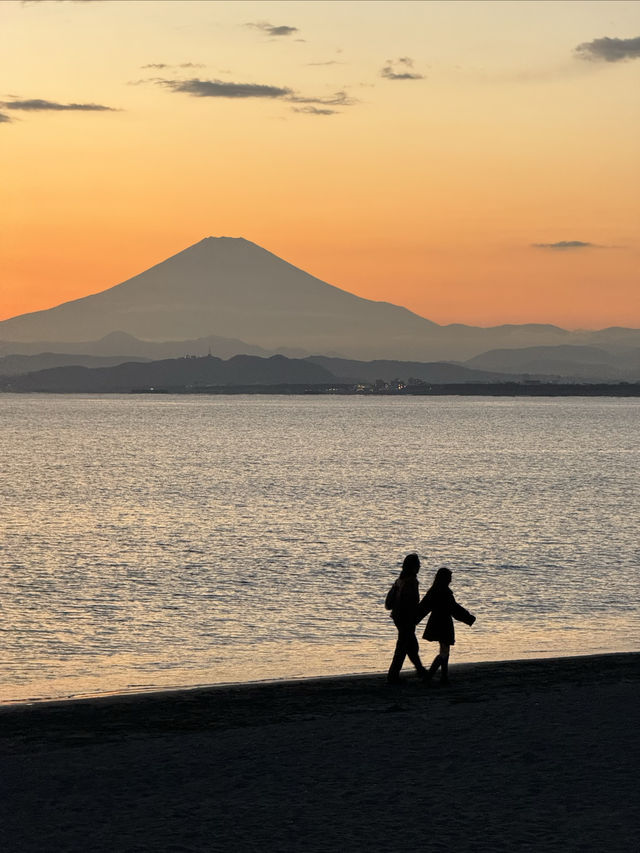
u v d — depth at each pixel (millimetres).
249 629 53375
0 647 48500
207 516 112312
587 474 176000
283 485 152625
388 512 116500
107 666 44000
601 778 21094
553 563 79562
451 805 19422
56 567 76688
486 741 24422
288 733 25781
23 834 17906
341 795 20156
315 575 73125
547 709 28141
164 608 59812
